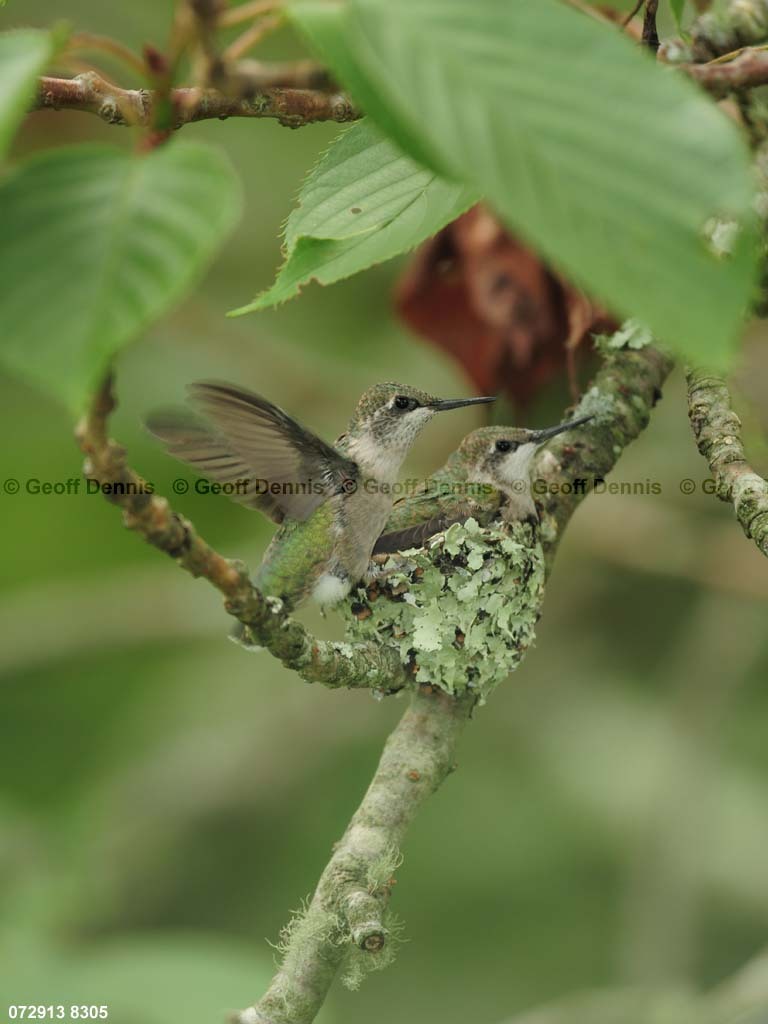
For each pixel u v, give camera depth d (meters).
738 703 13.56
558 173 2.79
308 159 13.59
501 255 8.70
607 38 2.92
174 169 2.77
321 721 12.82
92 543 13.99
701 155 2.81
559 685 13.62
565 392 9.25
